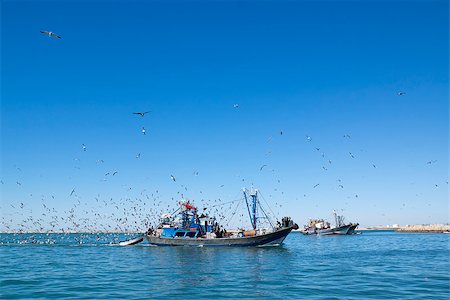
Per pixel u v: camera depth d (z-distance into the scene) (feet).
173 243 266.36
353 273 124.67
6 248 281.54
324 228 612.29
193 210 272.31
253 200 272.51
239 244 249.14
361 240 402.93
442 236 512.22
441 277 114.11
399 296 85.66
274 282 106.83
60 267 151.02
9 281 113.09
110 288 99.91
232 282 107.86
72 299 85.97
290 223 248.32
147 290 96.53
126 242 308.81
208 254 207.10
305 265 149.59
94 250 253.44
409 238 444.14
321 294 88.69
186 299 85.10
